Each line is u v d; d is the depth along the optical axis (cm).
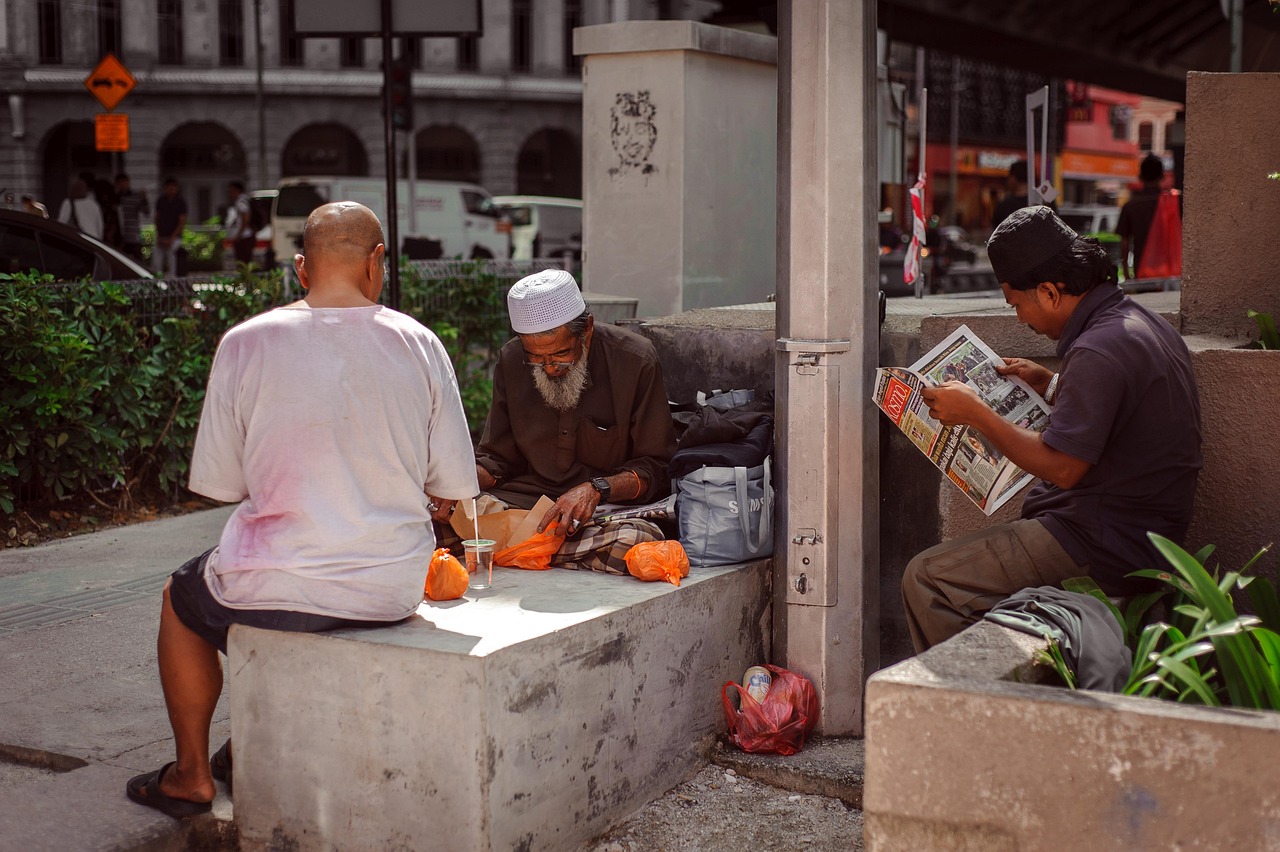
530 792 302
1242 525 362
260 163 3919
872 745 249
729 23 1123
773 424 415
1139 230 977
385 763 297
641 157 749
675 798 352
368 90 4119
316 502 302
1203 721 221
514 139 4228
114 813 319
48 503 667
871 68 366
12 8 3928
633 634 335
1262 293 415
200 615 312
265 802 314
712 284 777
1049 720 232
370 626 310
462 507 386
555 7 4203
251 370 302
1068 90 5369
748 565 390
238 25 4081
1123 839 229
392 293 678
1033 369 348
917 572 342
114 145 1345
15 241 806
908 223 1117
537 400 409
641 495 399
